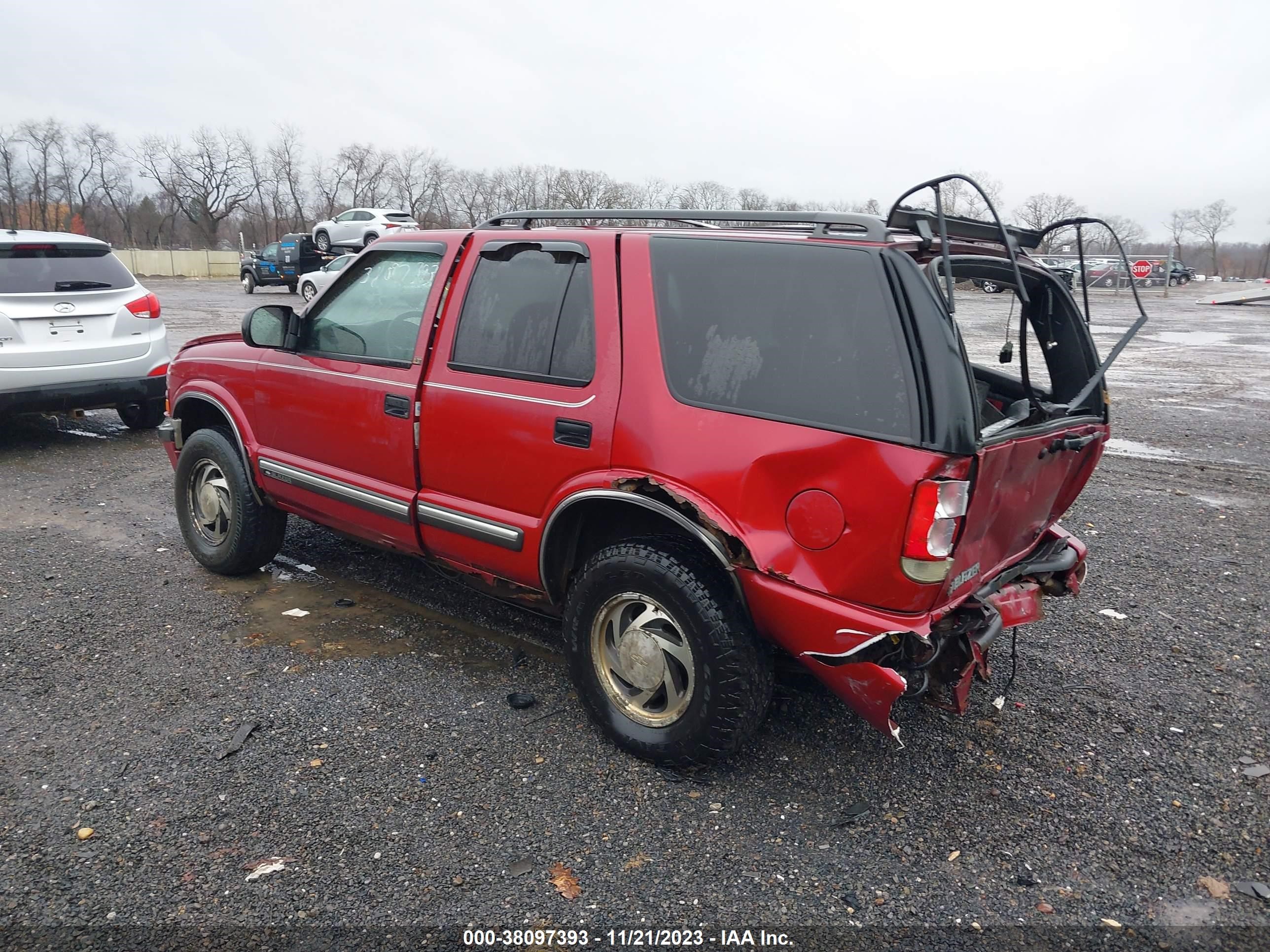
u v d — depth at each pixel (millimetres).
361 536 4336
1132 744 3535
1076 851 2898
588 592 3328
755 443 2855
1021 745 3512
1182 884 2756
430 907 2580
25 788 3076
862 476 2658
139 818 2932
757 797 3133
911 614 2717
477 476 3643
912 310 2643
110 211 84438
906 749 3461
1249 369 15195
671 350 3102
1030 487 3203
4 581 4941
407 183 77938
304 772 3213
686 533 3209
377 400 3984
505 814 3008
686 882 2711
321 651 4172
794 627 2875
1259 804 3154
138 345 8094
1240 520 6504
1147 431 9812
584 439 3252
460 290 3783
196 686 3811
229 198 83250
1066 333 3719
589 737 3482
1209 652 4359
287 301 25953
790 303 2885
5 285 7359
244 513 4777
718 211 3229
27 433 8836
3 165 78938
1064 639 4484
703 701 3053
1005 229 2727
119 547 5562
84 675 3887
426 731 3500
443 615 4617
